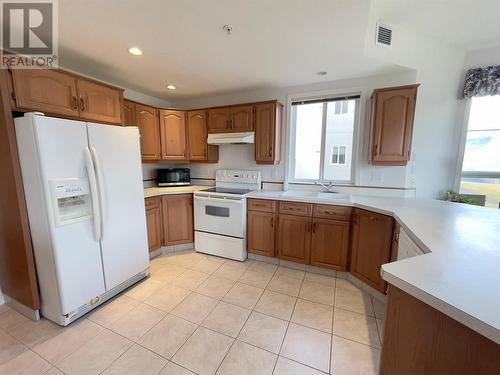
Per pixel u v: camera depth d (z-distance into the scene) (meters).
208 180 3.72
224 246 2.96
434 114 2.56
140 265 2.38
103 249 1.98
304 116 3.11
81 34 1.74
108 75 2.62
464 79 2.56
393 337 0.89
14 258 1.79
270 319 1.85
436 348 0.74
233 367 1.42
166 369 1.40
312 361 1.46
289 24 1.62
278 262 2.82
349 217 2.37
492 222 1.59
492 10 1.90
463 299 0.69
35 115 1.50
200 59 2.20
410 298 0.81
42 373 1.38
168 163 3.62
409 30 2.28
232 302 2.07
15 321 1.81
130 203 2.23
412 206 2.11
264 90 3.17
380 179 2.70
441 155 2.65
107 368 1.41
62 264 1.68
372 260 2.13
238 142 3.03
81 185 1.77
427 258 1.00
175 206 3.11
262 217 2.80
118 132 2.08
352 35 1.76
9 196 1.68
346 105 2.88
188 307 2.00
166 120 3.24
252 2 1.38
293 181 3.19
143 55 2.11
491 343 0.60
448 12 1.95
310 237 2.57
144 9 1.45
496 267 0.92
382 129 2.40
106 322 1.81
